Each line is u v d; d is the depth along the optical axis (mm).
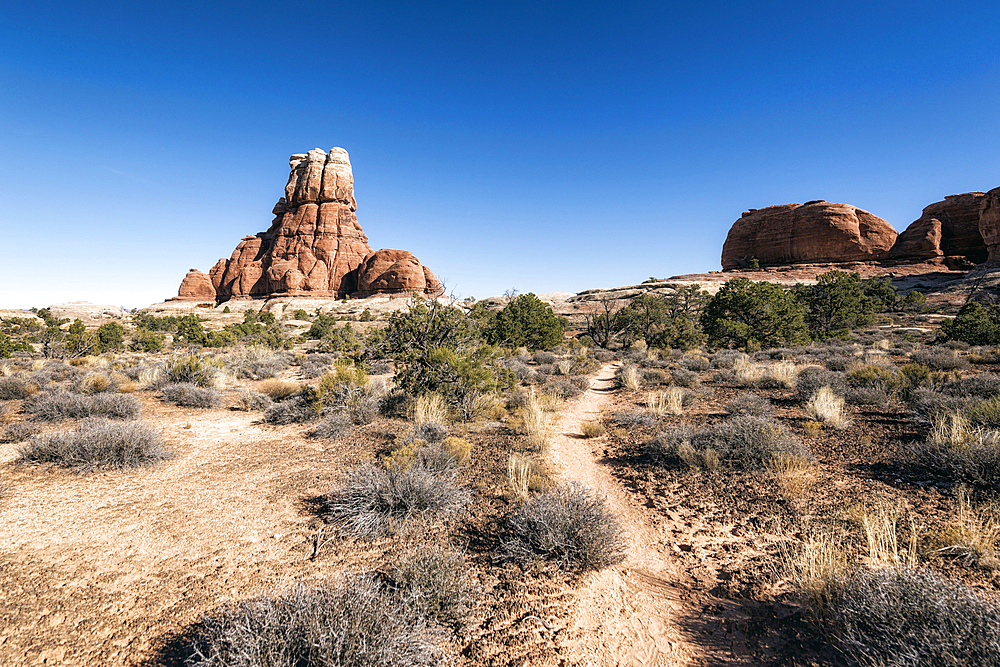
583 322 63875
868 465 6258
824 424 8469
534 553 4227
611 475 6801
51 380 14797
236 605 3459
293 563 4152
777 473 6082
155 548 4402
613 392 14430
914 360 15820
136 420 9422
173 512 5211
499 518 5078
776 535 4629
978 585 3455
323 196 128000
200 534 4699
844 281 31641
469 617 3424
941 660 2521
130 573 3963
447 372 10680
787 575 3924
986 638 2525
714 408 10789
